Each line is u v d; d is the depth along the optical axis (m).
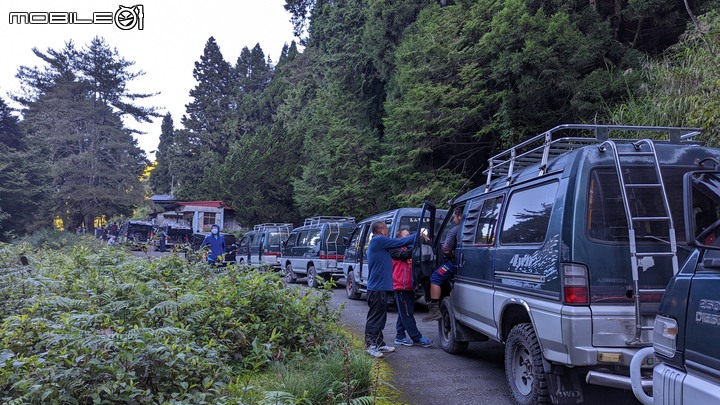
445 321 7.62
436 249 7.77
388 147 19.73
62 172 46.53
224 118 68.44
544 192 4.95
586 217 4.32
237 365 5.94
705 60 9.77
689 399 2.80
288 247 18.72
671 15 13.62
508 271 5.36
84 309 6.40
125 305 6.26
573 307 4.17
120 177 49.56
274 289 7.14
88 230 48.38
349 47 26.41
